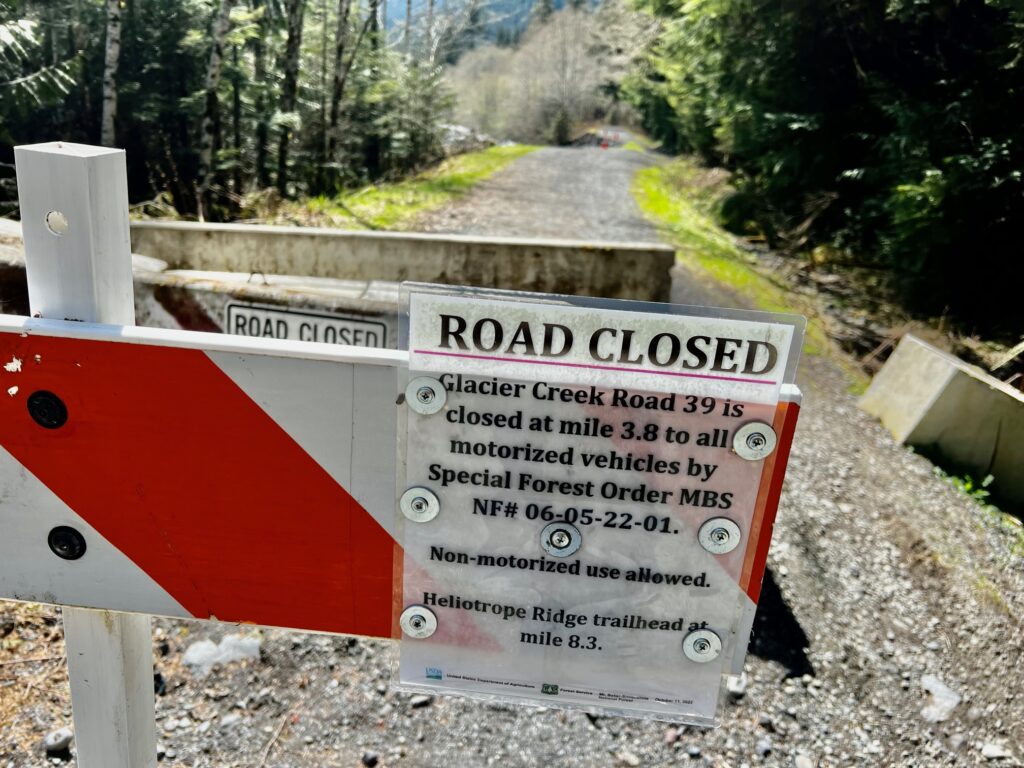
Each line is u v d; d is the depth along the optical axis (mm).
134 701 1459
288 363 1161
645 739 2764
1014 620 3830
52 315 1204
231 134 16906
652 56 24891
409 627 1307
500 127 53344
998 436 5812
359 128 22359
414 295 1114
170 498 1253
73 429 1218
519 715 2791
